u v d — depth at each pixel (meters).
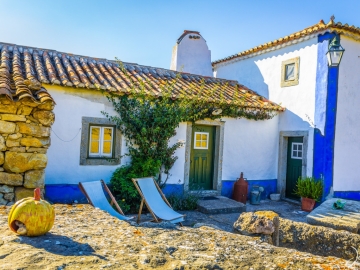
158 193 7.27
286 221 4.58
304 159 9.62
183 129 9.12
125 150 8.37
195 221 7.45
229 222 7.48
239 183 9.59
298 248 4.36
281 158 10.51
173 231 4.10
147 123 8.36
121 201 7.62
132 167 8.16
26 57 8.61
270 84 10.99
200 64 13.62
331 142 8.98
